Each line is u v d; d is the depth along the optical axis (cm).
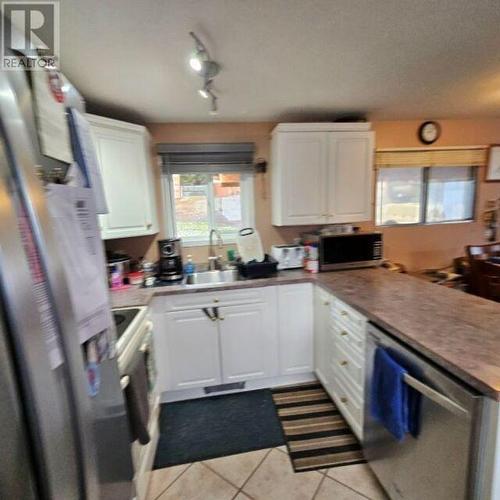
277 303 219
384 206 298
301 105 222
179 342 211
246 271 227
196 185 272
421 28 129
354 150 244
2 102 44
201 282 249
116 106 208
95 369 74
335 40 136
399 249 303
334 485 148
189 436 184
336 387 191
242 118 251
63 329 53
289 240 282
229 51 142
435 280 270
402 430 112
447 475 98
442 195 306
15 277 42
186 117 239
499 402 82
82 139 85
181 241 266
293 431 184
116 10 109
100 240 83
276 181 250
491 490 87
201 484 152
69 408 54
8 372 41
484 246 268
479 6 114
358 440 170
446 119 284
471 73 175
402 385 112
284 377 233
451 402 92
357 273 230
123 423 95
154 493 147
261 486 149
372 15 118
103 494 75
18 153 46
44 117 63
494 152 297
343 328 175
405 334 116
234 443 177
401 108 240
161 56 142
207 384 218
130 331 142
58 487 50
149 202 230
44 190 58
